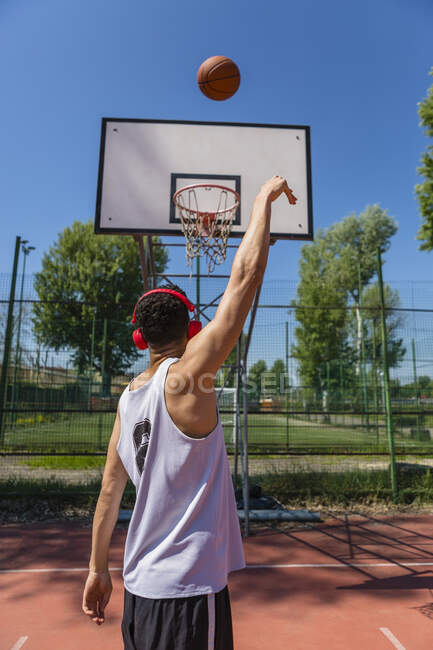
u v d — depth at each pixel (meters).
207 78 4.42
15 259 6.66
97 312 10.61
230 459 9.41
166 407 1.05
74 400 10.07
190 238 5.28
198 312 6.49
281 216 5.41
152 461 1.05
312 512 6.01
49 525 5.60
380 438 12.36
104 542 1.18
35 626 3.07
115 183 5.35
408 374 9.56
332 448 10.94
